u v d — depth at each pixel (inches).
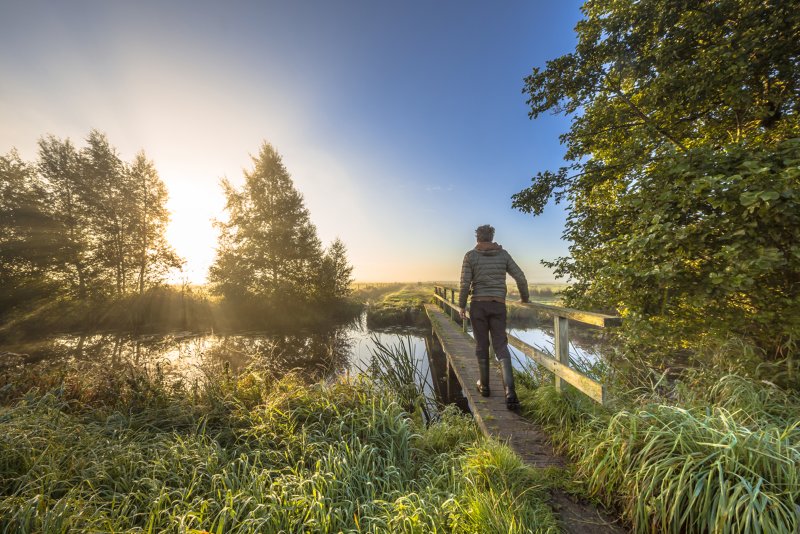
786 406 91.1
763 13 165.0
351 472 93.4
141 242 799.7
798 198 86.7
